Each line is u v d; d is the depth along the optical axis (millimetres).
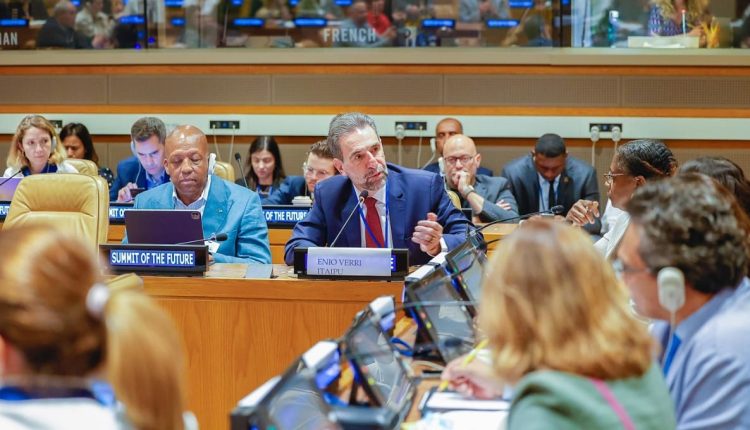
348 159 3857
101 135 8617
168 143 4531
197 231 3930
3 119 8664
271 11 8211
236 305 3465
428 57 8039
